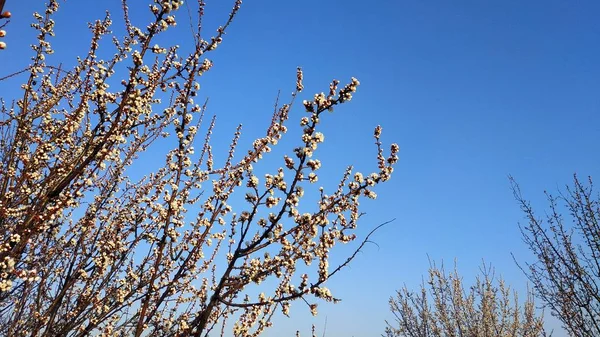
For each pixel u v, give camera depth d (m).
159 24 4.59
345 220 4.44
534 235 9.23
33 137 5.53
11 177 5.13
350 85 4.36
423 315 14.32
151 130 5.54
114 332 5.63
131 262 5.85
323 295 3.94
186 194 5.04
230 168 5.68
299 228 4.25
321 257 4.19
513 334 13.44
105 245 5.60
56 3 5.78
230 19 5.12
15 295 5.72
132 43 5.46
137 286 5.38
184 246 5.27
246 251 4.00
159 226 5.65
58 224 5.38
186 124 4.87
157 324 5.27
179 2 4.60
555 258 8.86
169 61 5.09
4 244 4.18
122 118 4.88
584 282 8.49
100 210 5.95
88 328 5.06
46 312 5.06
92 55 5.58
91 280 5.41
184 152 4.95
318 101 4.36
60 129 5.38
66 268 5.66
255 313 5.00
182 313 5.53
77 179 5.07
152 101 5.54
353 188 4.40
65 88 5.93
